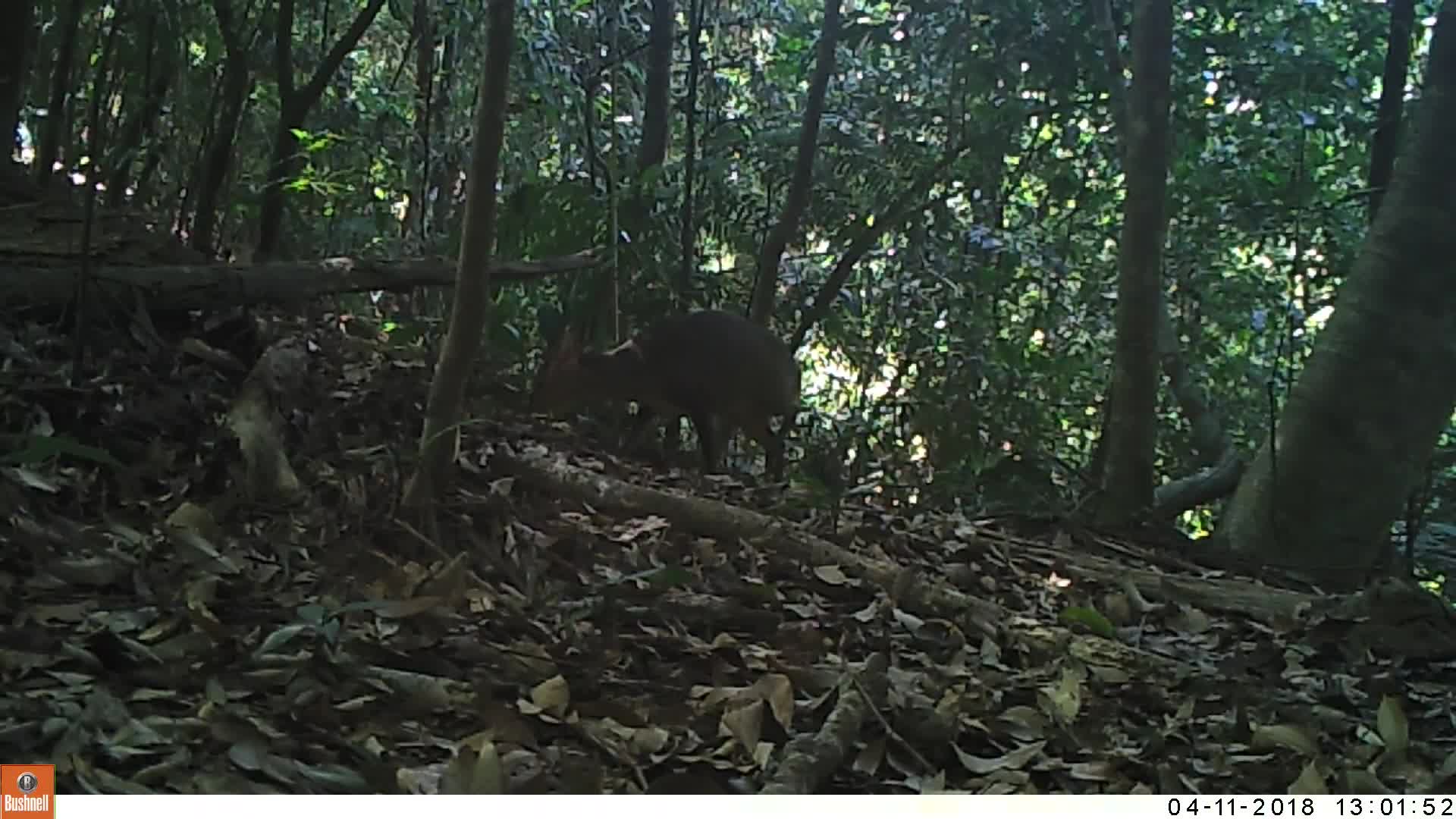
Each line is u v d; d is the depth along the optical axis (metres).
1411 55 7.28
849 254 6.63
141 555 2.81
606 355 5.61
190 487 3.40
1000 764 2.51
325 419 4.06
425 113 6.55
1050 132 7.69
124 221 4.91
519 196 5.73
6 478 2.93
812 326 7.25
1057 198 7.65
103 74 5.03
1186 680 3.33
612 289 5.90
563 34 6.59
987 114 6.89
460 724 2.31
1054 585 4.37
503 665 2.59
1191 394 7.00
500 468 4.10
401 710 2.30
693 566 3.69
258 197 5.46
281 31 5.34
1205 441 6.82
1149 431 5.72
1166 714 3.09
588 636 2.85
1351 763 2.80
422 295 6.31
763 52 8.12
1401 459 5.54
